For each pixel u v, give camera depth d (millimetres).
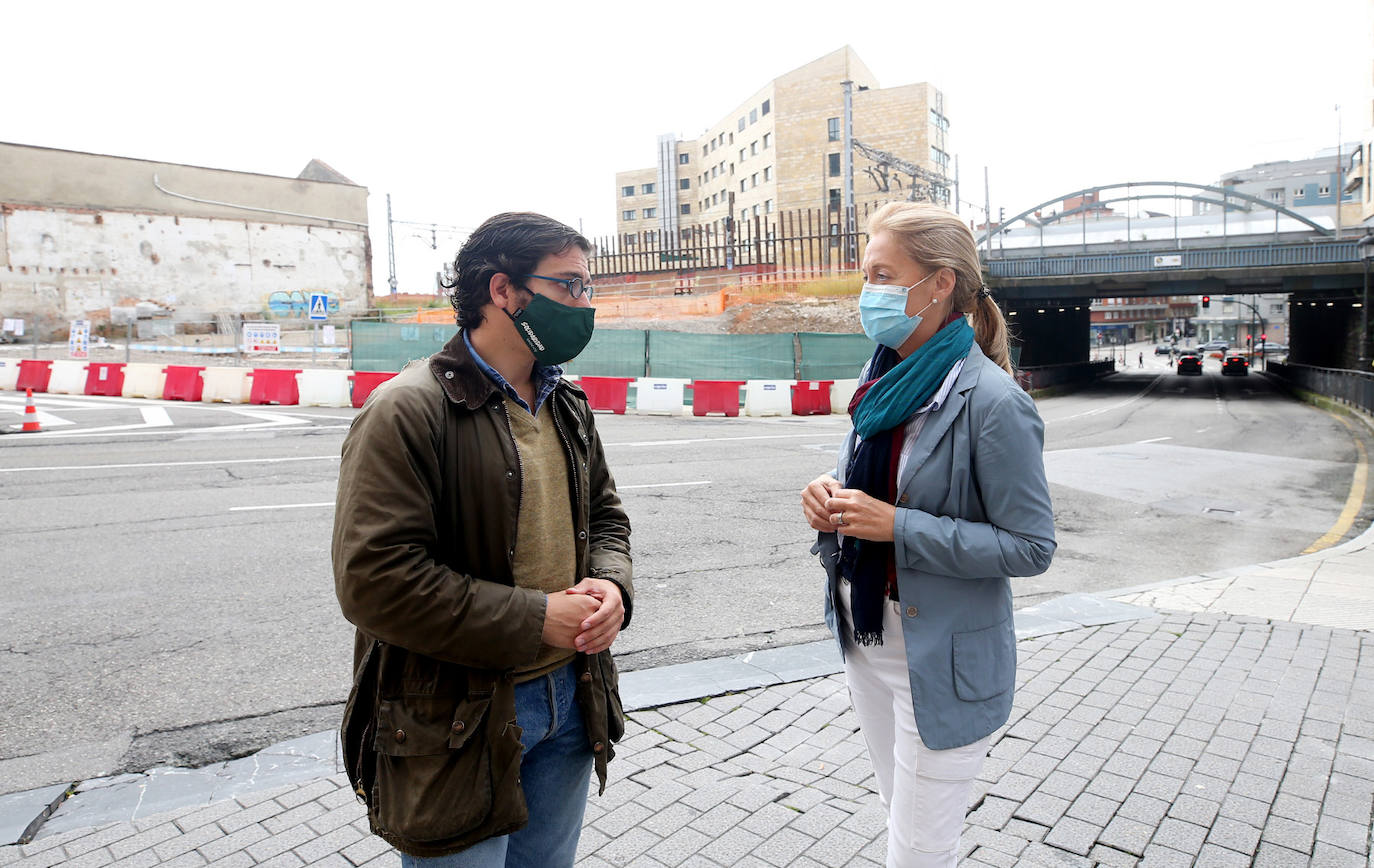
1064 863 2602
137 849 2652
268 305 38719
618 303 31609
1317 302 40625
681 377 22859
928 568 1742
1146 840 2723
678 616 5031
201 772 3148
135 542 6629
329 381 18391
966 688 1788
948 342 1805
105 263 34844
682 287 34844
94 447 11820
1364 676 4086
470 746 1452
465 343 1562
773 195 67562
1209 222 40375
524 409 1613
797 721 3598
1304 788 3041
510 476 1525
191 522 7328
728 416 19109
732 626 4852
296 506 8016
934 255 1808
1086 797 2990
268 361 27281
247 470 10008
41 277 33531
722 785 3068
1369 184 48938
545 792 1697
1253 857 2635
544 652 1612
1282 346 80625
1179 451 14180
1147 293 38438
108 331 34594
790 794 3010
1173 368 72062
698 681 3977
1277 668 4199
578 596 1521
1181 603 5367
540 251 1527
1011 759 3277
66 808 2896
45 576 5699
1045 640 4641
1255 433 17953
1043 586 6059
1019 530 1743
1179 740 3424
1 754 3305
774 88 66312
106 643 4492
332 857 2609
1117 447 14805
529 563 1586
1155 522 8430
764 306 29766
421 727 1432
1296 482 10992
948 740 1777
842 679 4035
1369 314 33219
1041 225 39812
